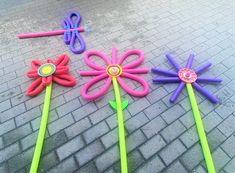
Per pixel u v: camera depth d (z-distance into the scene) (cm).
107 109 215
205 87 231
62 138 196
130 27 310
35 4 368
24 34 301
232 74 243
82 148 190
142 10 343
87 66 257
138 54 266
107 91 230
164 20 320
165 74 241
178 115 208
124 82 238
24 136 199
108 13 339
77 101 223
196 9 340
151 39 290
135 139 193
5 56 276
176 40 287
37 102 224
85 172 176
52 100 225
